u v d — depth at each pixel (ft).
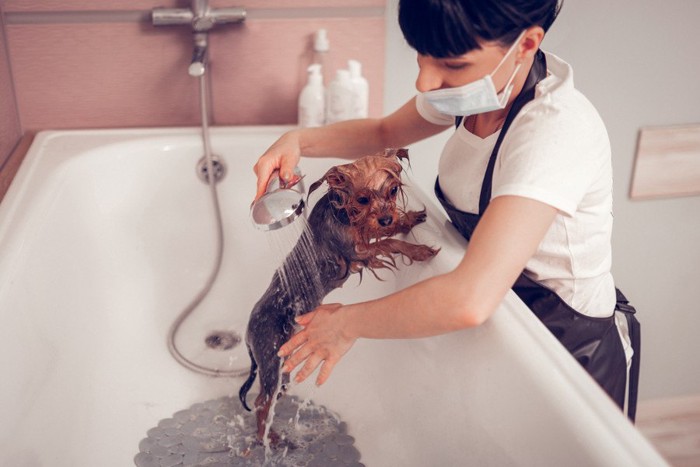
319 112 5.56
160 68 5.57
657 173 6.18
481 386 3.44
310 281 4.06
